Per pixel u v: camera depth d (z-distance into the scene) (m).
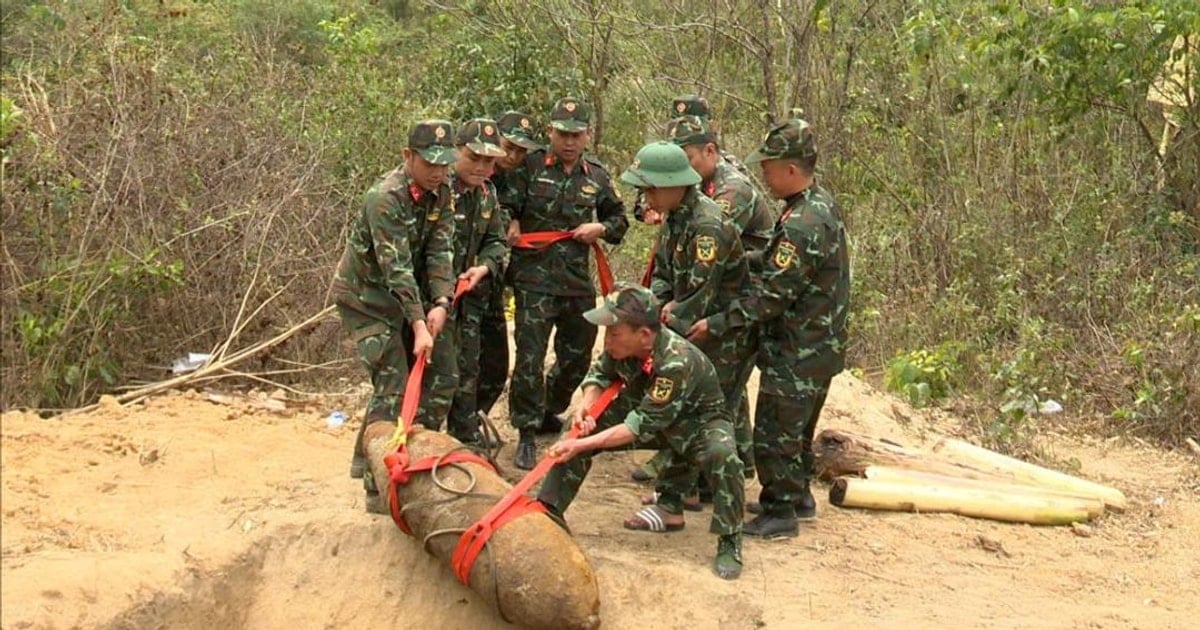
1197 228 11.62
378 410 6.19
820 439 7.59
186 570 5.43
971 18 11.99
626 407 5.92
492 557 5.21
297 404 7.75
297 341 8.33
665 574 5.67
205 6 13.84
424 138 5.91
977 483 7.29
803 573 6.05
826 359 6.27
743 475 5.91
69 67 8.46
